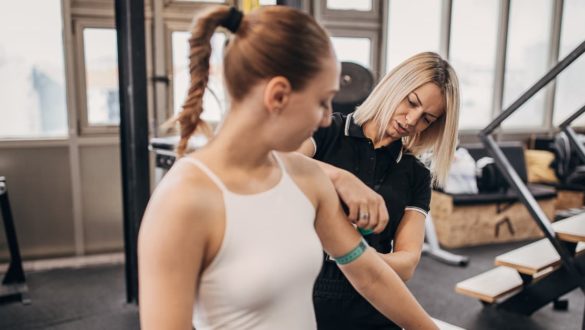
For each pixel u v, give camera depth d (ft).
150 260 2.16
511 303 10.21
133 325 9.66
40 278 12.12
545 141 18.83
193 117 2.53
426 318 3.14
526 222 14.94
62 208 13.48
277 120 2.29
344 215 2.95
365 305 4.49
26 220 13.20
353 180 3.06
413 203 4.53
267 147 2.35
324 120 2.44
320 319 4.54
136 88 9.43
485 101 18.88
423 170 4.65
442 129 4.48
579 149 9.87
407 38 17.07
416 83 4.18
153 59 13.85
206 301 2.34
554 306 10.50
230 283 2.26
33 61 12.93
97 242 13.92
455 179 14.43
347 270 2.99
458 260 12.75
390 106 4.30
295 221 2.45
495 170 14.66
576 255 8.10
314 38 2.23
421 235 4.41
